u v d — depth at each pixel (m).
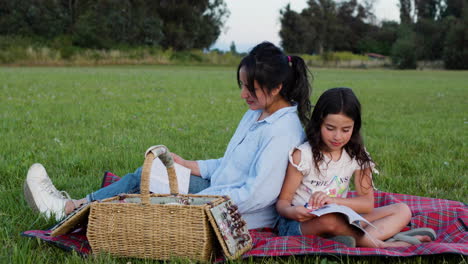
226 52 56.81
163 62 48.94
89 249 2.52
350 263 2.36
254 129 2.83
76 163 4.61
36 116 7.92
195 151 5.46
